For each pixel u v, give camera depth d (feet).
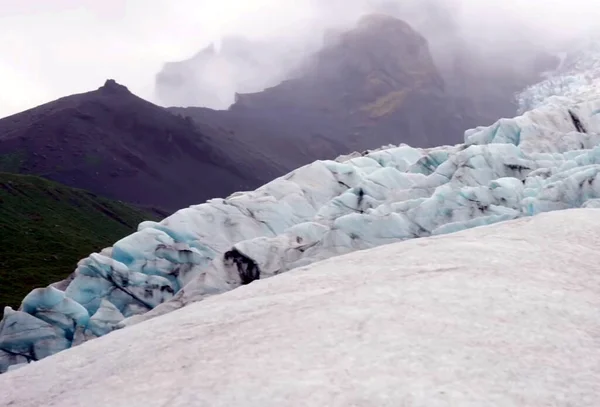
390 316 38.93
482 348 33.94
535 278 46.75
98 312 107.65
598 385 30.35
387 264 52.95
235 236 133.08
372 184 141.28
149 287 118.01
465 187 123.34
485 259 51.55
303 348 34.78
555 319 38.63
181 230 131.34
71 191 593.83
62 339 104.63
